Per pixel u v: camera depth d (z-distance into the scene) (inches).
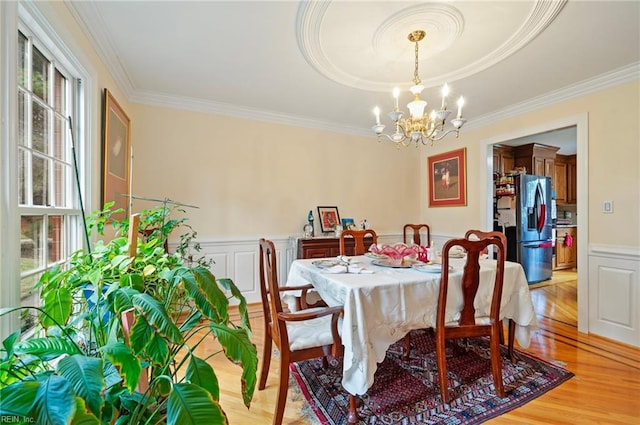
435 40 83.7
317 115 150.5
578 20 74.1
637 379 78.7
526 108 130.0
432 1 68.7
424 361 89.2
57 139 66.4
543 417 64.2
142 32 80.7
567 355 92.3
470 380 78.4
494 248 159.5
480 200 151.9
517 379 78.5
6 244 44.7
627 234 101.3
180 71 103.7
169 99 127.0
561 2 67.9
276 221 150.5
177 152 130.0
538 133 127.6
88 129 74.9
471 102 129.5
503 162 208.2
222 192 138.8
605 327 106.3
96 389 28.0
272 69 102.0
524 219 180.5
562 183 236.8
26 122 55.0
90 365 29.9
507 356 91.0
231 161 140.6
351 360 60.1
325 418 64.1
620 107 102.6
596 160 108.7
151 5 70.0
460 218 163.0
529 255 182.2
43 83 60.7
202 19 75.4
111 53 89.0
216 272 137.5
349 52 90.4
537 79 107.2
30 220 55.3
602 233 107.3
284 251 151.8
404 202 185.8
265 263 72.6
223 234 139.1
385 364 87.6
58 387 25.8
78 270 49.8
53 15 56.1
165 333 34.9
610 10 70.4
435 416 64.6
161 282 53.2
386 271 78.7
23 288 53.2
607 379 78.5
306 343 64.0
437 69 100.7
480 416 64.5
